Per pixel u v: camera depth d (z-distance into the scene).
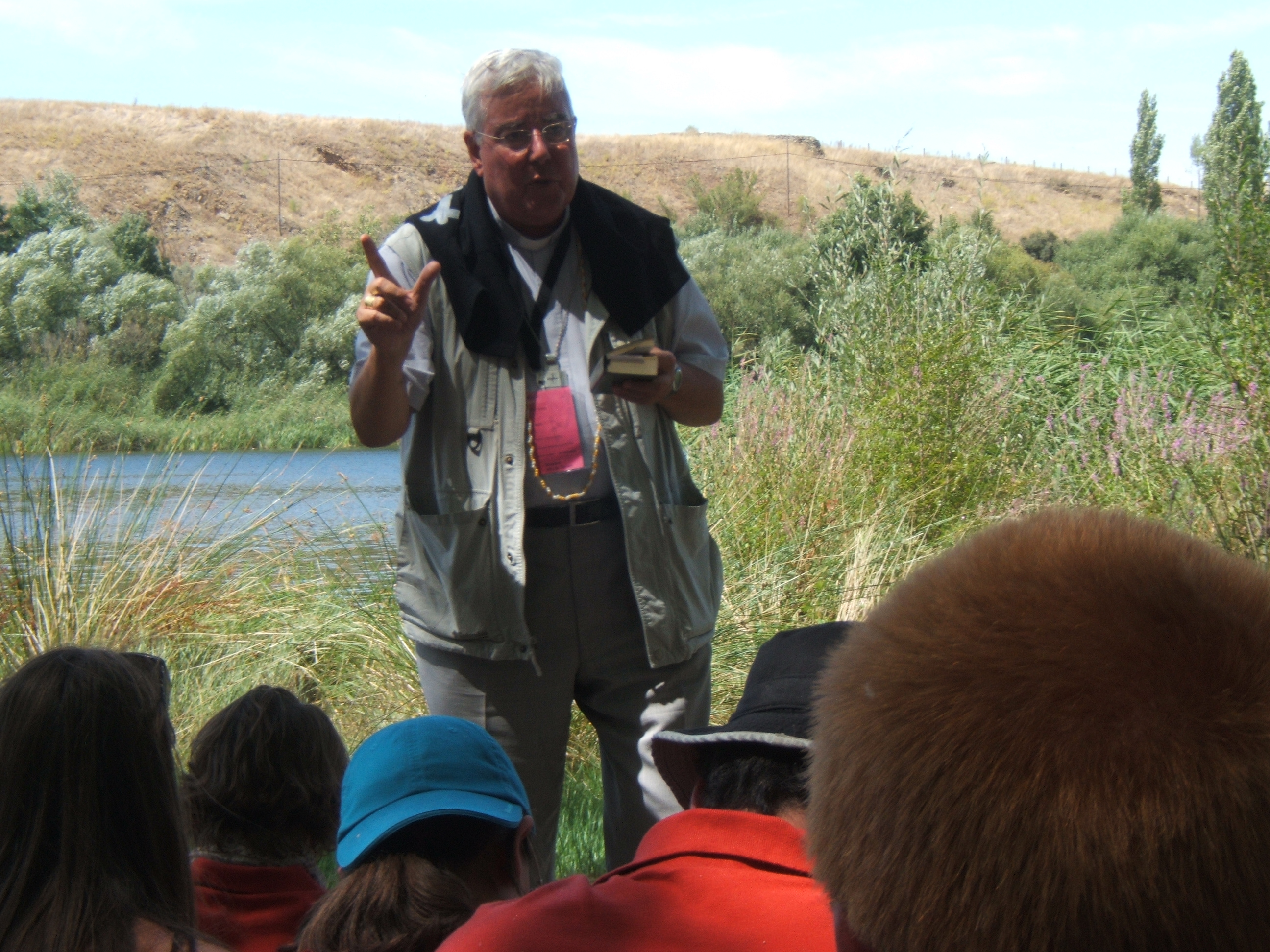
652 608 2.32
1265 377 5.32
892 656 0.59
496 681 2.30
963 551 0.63
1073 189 75.88
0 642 4.19
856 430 6.56
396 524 2.43
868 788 0.58
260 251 35.16
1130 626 0.53
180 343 28.55
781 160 74.19
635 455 2.34
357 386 2.24
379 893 1.51
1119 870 0.50
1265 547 4.65
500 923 1.11
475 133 2.32
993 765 0.52
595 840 3.34
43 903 1.34
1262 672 0.51
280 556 5.71
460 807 1.59
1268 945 0.50
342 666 4.77
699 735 1.37
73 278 31.30
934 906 0.54
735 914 1.11
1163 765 0.50
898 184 8.22
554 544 2.31
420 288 2.14
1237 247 5.57
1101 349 8.23
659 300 2.40
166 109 73.88
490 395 2.29
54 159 68.06
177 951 1.36
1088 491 6.16
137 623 4.64
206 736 1.94
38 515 4.62
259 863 1.90
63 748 1.38
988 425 6.76
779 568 5.00
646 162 75.12
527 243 2.35
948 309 7.44
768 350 8.25
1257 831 0.50
